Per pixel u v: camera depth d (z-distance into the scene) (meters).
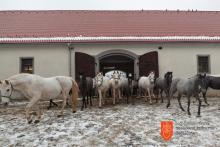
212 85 14.41
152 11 23.72
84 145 7.24
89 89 14.23
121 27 20.36
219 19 22.53
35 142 7.55
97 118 10.77
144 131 8.59
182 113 11.65
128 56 18.81
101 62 20.02
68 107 14.03
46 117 11.05
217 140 7.54
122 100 16.80
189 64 18.94
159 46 18.81
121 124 9.63
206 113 11.65
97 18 21.91
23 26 20.00
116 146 7.13
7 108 14.20
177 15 23.12
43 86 9.61
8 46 17.94
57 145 7.26
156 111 12.31
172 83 12.80
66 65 18.27
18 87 9.21
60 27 20.02
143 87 15.70
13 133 8.57
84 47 18.42
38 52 18.16
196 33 19.70
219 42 18.75
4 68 17.88
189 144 7.21
